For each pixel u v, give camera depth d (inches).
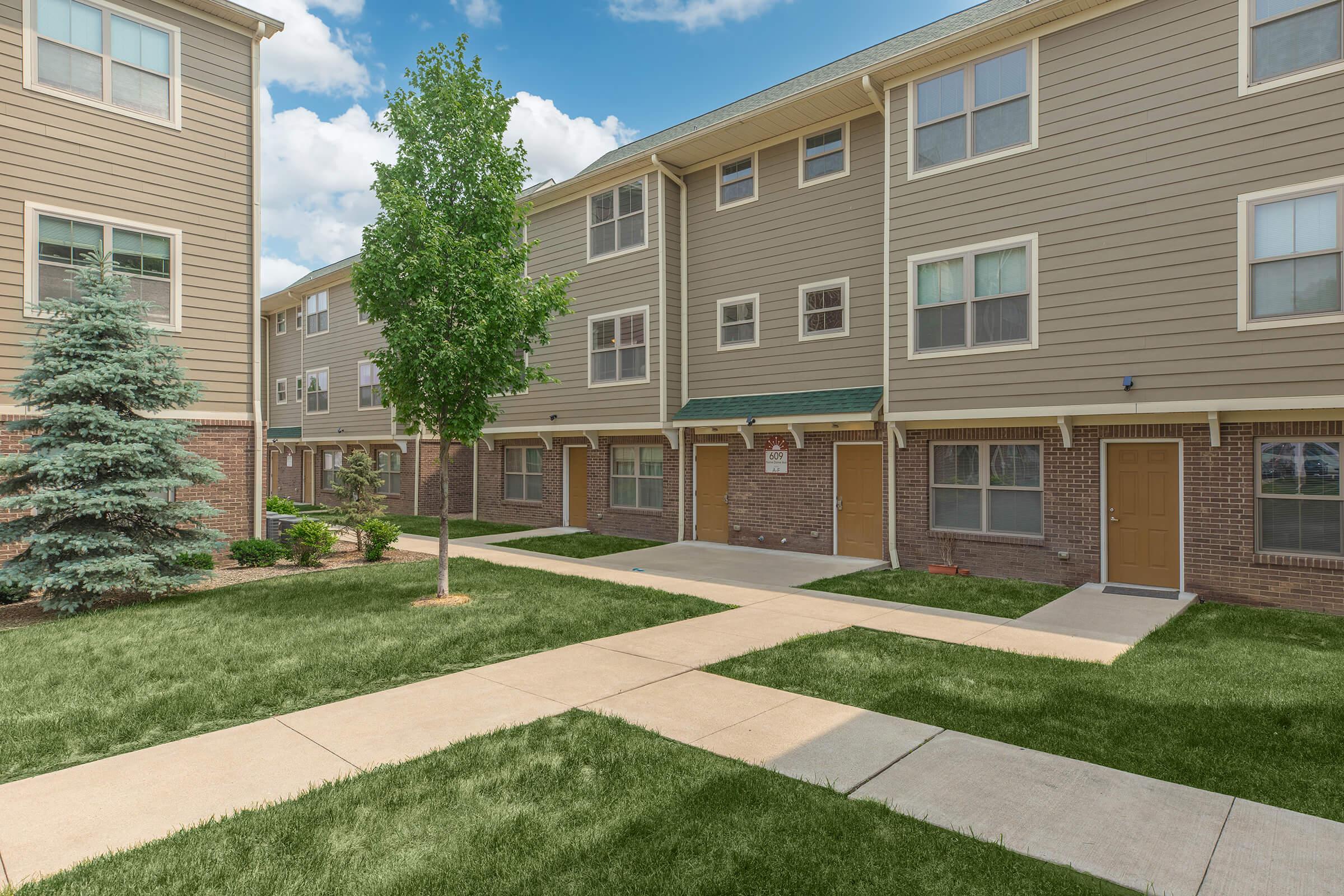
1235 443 353.7
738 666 254.7
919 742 186.7
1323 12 320.2
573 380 645.9
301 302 1071.6
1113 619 321.1
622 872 130.3
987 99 411.5
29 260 393.1
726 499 575.5
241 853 135.7
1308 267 320.8
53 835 143.7
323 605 351.3
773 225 537.0
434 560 509.7
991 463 438.3
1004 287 404.5
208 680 236.7
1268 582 345.1
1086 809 152.1
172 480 358.0
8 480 343.0
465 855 135.6
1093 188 375.2
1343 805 153.3
